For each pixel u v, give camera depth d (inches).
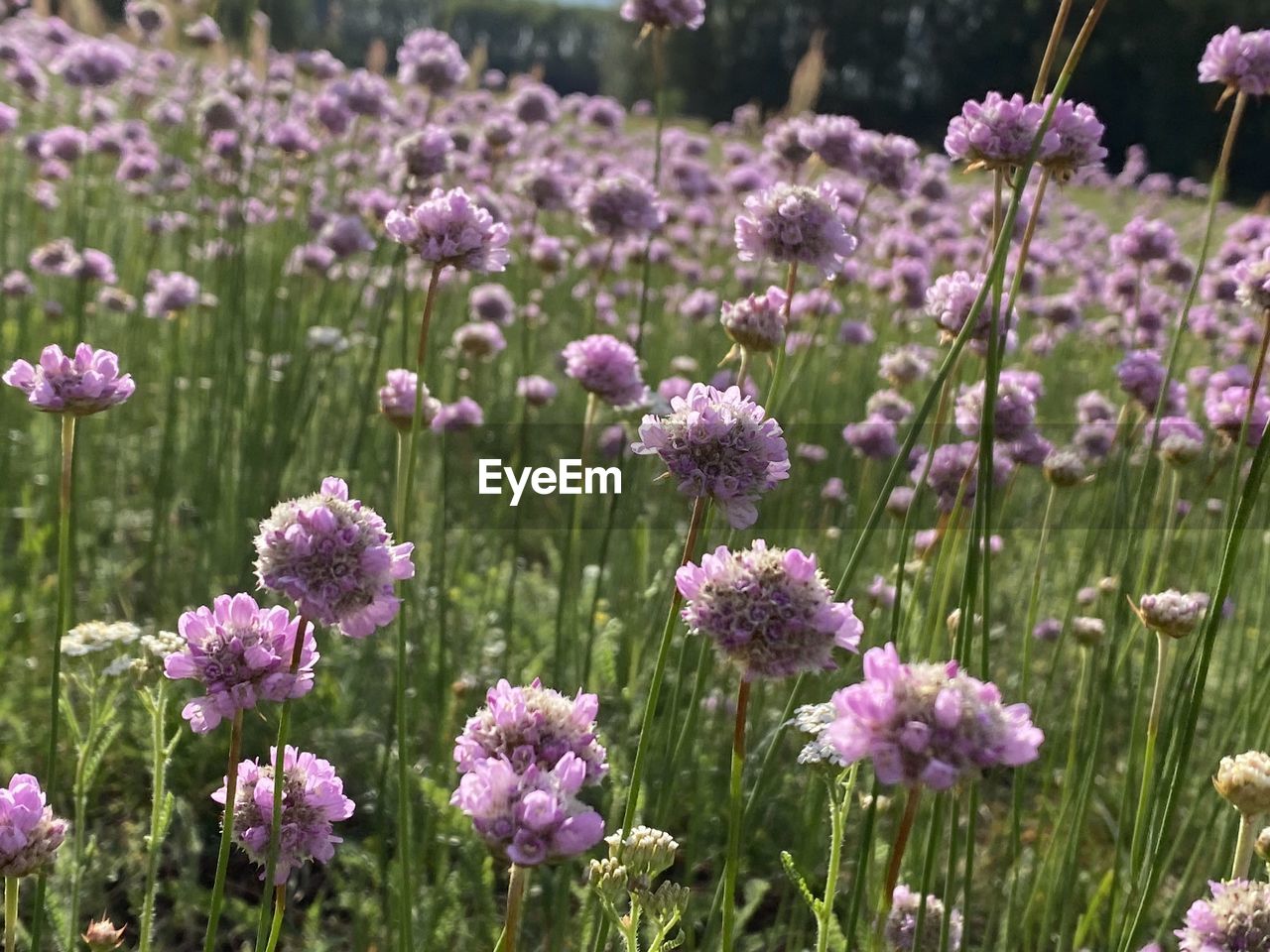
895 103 1206.9
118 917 129.6
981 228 172.4
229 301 211.9
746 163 350.9
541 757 71.1
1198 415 233.5
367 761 151.7
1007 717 57.9
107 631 109.7
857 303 299.3
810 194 118.0
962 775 56.7
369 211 238.4
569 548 151.6
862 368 269.6
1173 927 125.6
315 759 82.8
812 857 126.4
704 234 357.4
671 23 161.9
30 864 75.0
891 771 56.6
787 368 215.0
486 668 168.9
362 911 123.0
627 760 149.9
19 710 153.3
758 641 69.4
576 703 73.2
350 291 297.6
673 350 307.3
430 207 103.7
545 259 216.2
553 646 181.6
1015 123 102.7
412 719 147.5
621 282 309.9
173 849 137.3
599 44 1307.8
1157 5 1006.4
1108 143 1074.7
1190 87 1007.6
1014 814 116.8
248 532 187.5
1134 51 1030.4
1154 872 93.0
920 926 92.1
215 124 230.7
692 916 127.1
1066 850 123.0
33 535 185.5
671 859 75.8
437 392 200.4
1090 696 135.9
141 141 314.3
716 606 69.4
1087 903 140.5
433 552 180.5
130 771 149.1
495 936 121.7
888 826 134.5
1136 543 150.6
